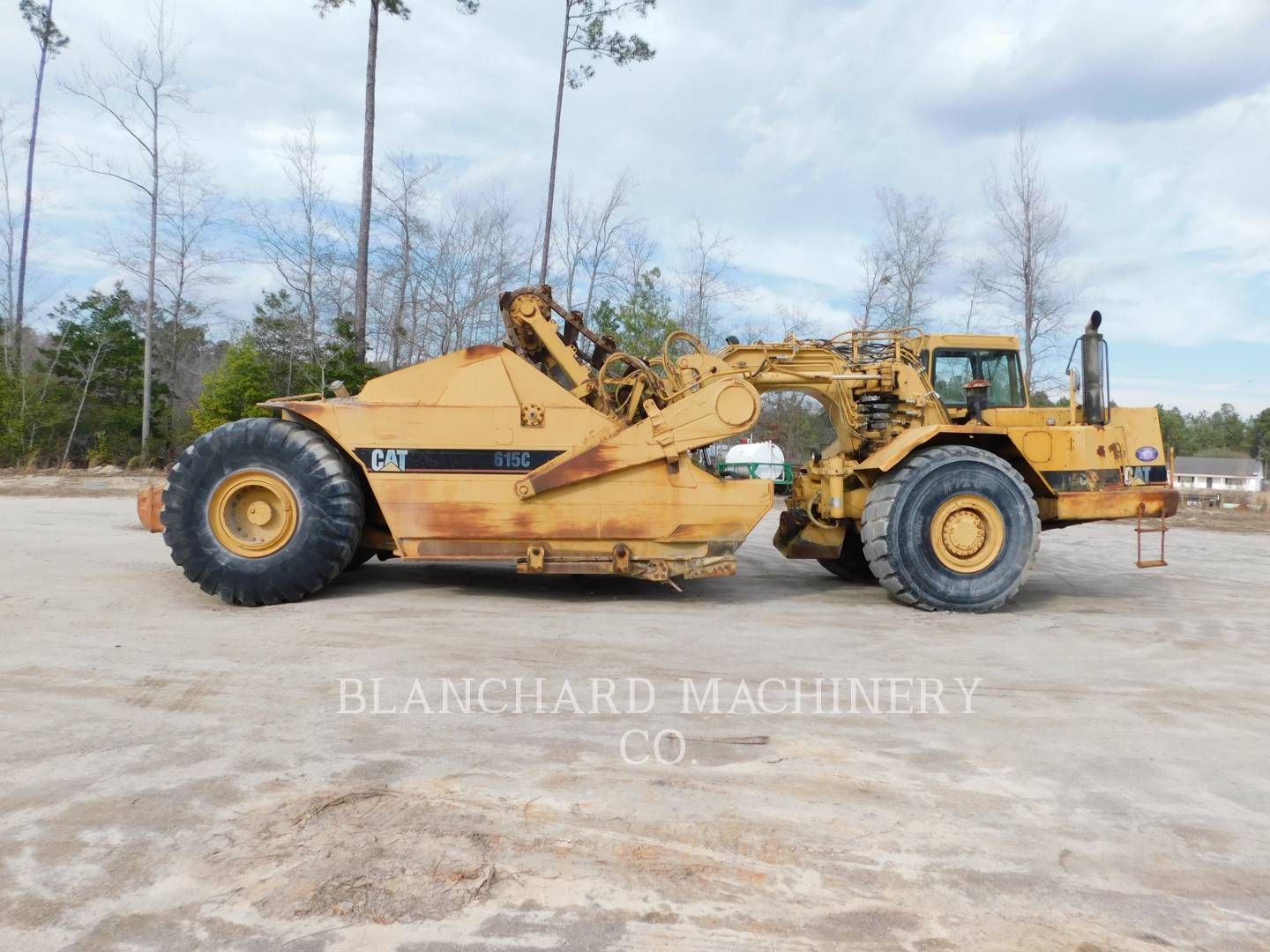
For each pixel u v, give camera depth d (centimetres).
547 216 2555
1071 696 433
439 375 638
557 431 639
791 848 261
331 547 607
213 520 596
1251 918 232
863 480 729
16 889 228
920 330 786
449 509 629
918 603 661
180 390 3728
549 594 688
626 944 211
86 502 1536
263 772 306
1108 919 229
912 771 326
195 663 446
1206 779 328
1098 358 732
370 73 2216
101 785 292
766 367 736
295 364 2670
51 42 3158
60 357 3173
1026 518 666
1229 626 635
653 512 647
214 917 218
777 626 587
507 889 233
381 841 257
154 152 2881
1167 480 750
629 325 2719
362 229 2225
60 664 439
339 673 433
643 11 2527
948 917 228
